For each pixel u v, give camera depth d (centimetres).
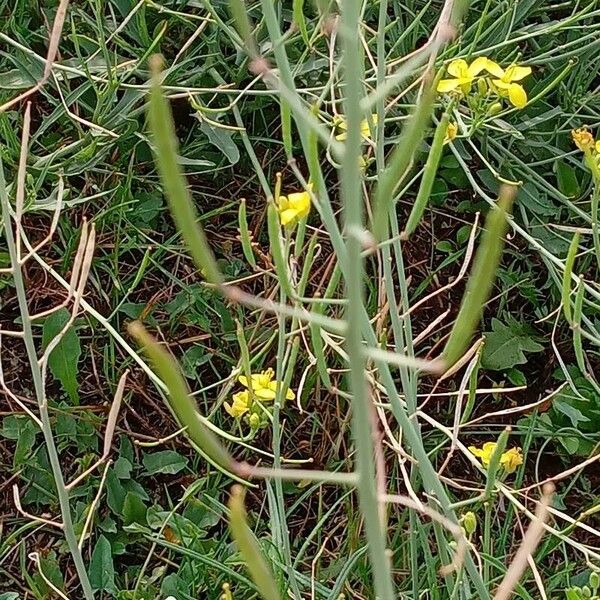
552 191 43
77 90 42
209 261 13
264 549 33
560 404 41
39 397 26
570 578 37
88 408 40
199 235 13
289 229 25
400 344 28
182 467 40
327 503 40
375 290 41
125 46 43
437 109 44
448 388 43
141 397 42
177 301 44
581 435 41
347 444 42
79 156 41
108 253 44
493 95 37
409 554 37
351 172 13
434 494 28
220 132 44
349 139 13
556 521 40
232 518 13
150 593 36
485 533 32
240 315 43
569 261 26
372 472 14
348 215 13
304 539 39
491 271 13
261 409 30
